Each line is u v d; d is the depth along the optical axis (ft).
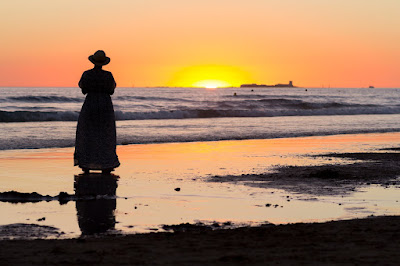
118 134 98.68
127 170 56.90
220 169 58.03
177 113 155.22
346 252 23.91
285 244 25.84
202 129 113.50
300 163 63.10
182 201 40.32
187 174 54.13
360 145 86.99
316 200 40.65
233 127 120.67
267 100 234.99
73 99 220.02
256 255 23.45
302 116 172.76
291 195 42.70
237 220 34.04
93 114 53.26
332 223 31.78
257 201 40.24
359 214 35.81
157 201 40.34
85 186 46.75
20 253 24.04
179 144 87.40
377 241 26.32
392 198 41.55
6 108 178.19
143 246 25.55
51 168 57.72
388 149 80.53
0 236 29.22
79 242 26.76
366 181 49.52
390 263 21.83
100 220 33.91
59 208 37.58
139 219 34.32
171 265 21.75
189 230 31.14
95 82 52.95
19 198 40.75
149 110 189.47
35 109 179.01
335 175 52.26
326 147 83.61
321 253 23.75
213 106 213.46
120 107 196.54
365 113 192.54
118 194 43.11
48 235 29.55
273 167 59.57
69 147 79.10
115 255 23.59
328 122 142.61
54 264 22.02
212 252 24.17
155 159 67.00
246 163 63.26
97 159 53.52
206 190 44.98
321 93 554.87
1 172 54.54
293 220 33.96
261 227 31.32
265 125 128.47
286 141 94.07
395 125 134.21
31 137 88.84
